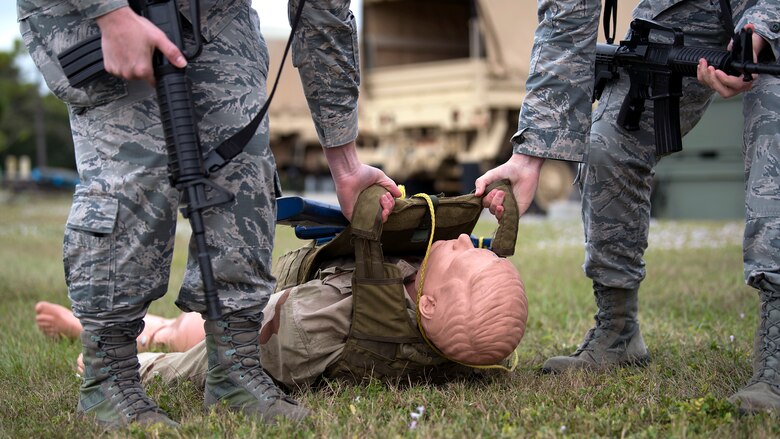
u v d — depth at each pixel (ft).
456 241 9.72
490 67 49.24
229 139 8.50
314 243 11.05
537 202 52.21
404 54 54.08
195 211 8.11
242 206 8.77
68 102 8.64
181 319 13.09
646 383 10.20
